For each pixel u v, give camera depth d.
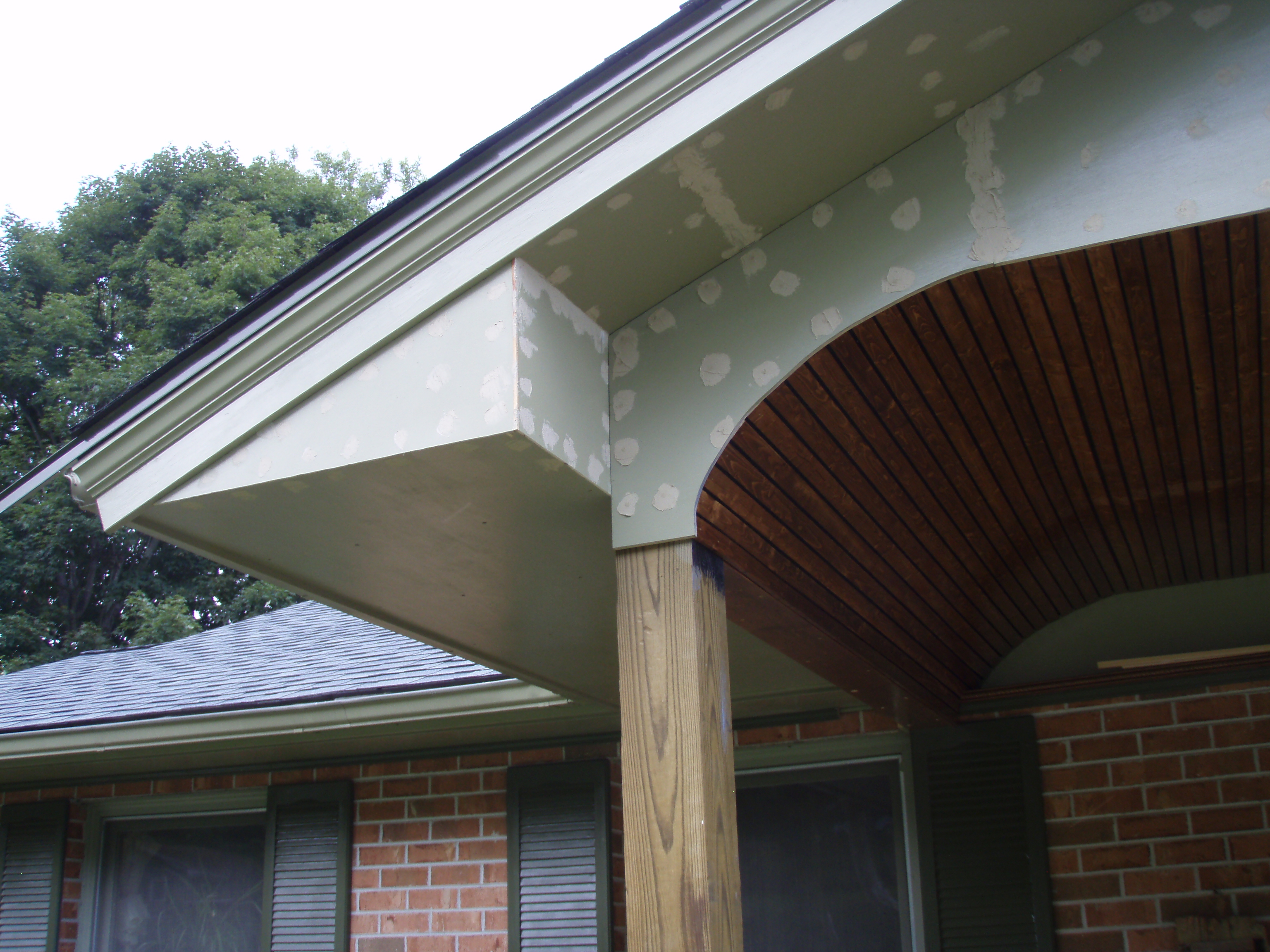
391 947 4.75
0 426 18.11
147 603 16.03
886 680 3.42
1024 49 2.15
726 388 2.28
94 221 20.77
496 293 2.14
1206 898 3.76
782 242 2.33
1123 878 3.86
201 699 5.02
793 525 2.68
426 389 2.14
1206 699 3.93
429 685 4.36
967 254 2.16
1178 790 3.88
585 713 4.32
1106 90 2.15
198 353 2.31
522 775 4.75
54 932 5.25
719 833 2.04
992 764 4.11
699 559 2.23
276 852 5.06
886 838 4.31
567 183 2.13
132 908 5.36
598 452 2.28
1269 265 2.29
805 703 4.33
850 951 4.24
